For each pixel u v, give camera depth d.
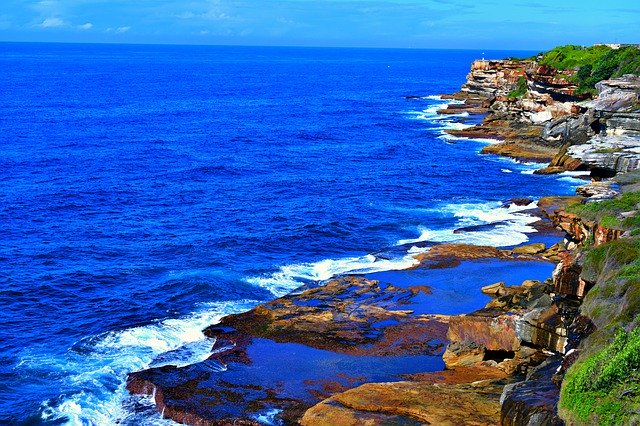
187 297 48.66
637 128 76.81
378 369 37.69
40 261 55.84
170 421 33.44
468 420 29.56
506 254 55.97
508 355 37.75
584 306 33.00
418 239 62.16
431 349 40.00
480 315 39.47
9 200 73.31
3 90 194.00
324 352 39.69
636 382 24.39
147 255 57.72
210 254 57.81
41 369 38.56
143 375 37.06
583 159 61.97
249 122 142.12
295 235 63.03
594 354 27.64
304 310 45.19
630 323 28.52
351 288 49.03
